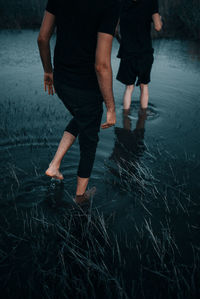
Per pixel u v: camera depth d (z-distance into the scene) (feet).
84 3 6.50
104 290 6.11
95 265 6.57
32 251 7.01
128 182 9.62
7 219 7.95
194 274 6.53
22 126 13.00
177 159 10.96
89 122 7.84
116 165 10.47
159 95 17.17
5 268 6.56
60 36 7.17
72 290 6.09
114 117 7.64
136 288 6.20
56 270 6.54
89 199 8.77
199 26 32.91
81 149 8.25
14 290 6.08
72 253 6.90
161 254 7.01
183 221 8.10
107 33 6.47
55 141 11.86
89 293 6.03
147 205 8.67
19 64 22.34
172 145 11.93
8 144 11.44
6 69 21.09
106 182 9.57
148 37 13.79
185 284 6.29
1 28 34.06
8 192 8.95
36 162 10.42
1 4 37.29
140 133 12.83
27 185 9.29
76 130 8.86
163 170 10.31
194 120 14.15
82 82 7.37
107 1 6.38
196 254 7.05
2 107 14.96
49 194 8.96
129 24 13.35
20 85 18.15
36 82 18.76
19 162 10.37
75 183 9.50
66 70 7.39
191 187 9.47
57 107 15.33
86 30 6.75
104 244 7.29
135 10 13.07
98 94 7.58
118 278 6.41
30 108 15.02
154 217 8.22
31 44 28.25
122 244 7.32
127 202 8.75
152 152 11.39
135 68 13.92
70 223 7.87
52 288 6.12
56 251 7.03
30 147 11.32
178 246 7.29
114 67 22.12
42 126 13.10
